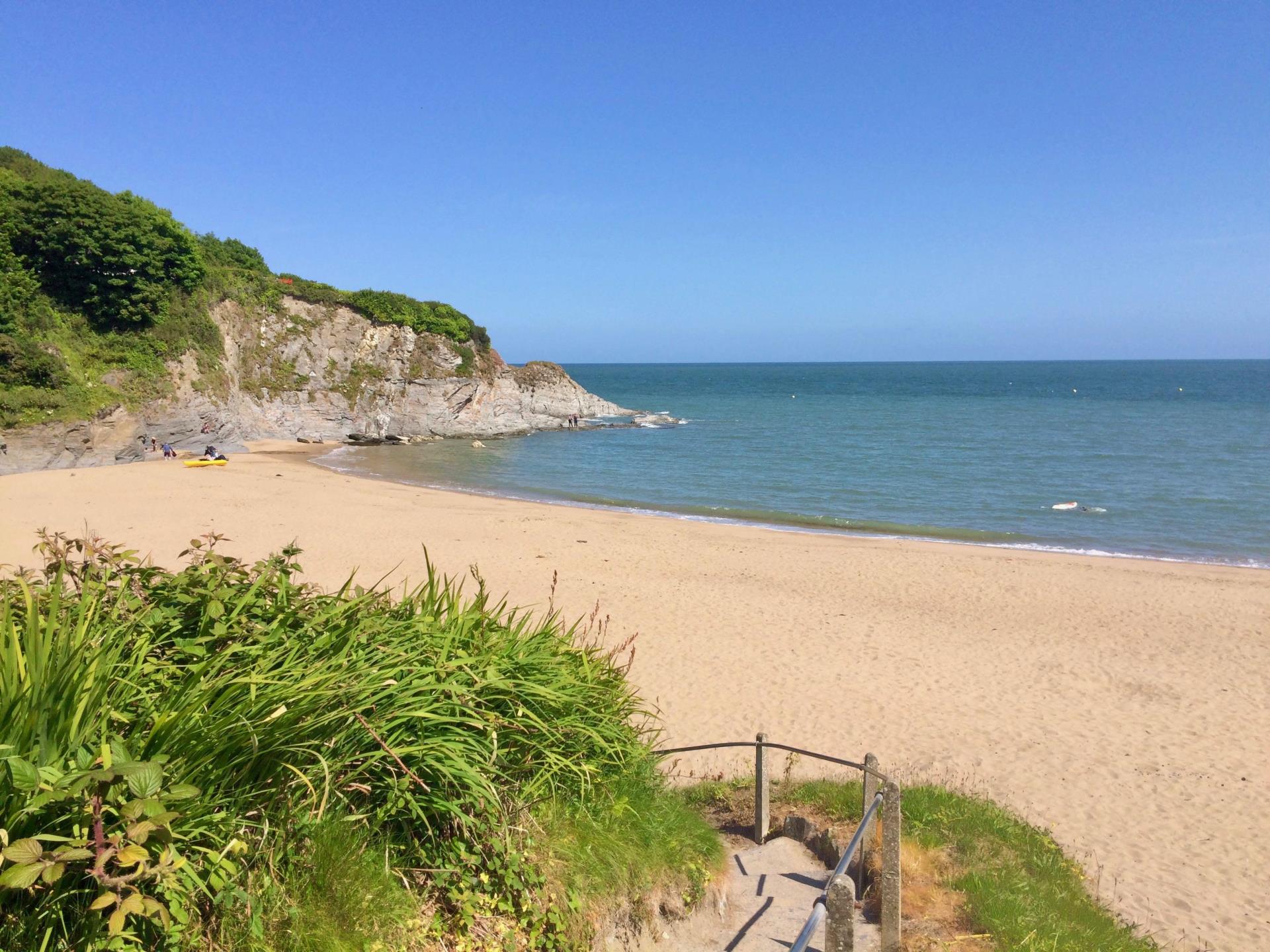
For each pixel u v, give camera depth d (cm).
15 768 284
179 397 4459
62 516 2609
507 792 464
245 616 455
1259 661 1559
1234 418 7606
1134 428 6731
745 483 4128
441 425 6041
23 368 3856
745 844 723
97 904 274
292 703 382
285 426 5375
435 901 403
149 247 4459
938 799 826
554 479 4241
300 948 334
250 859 353
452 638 502
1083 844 898
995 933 552
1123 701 1356
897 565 2314
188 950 312
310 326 5584
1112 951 582
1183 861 866
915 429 6838
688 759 1084
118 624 421
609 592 1964
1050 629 1745
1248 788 1049
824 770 1065
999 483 4041
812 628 1716
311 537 2453
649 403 10719
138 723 357
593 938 442
